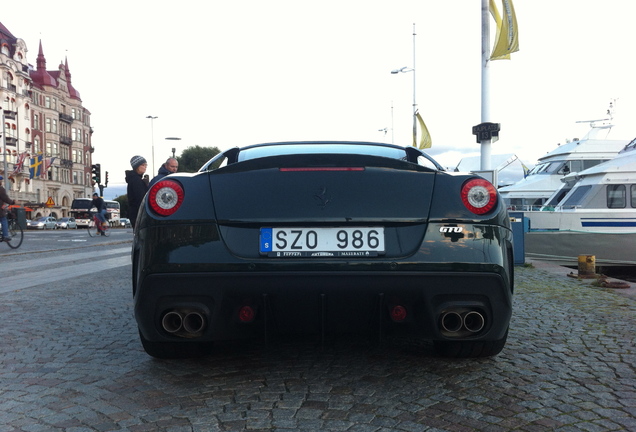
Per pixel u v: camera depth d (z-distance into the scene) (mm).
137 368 3367
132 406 2719
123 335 4285
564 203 11906
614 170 11195
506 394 2844
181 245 2701
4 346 3955
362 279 2631
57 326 4625
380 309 2686
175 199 2785
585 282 7227
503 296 2730
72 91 84500
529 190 17938
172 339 2787
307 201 2750
